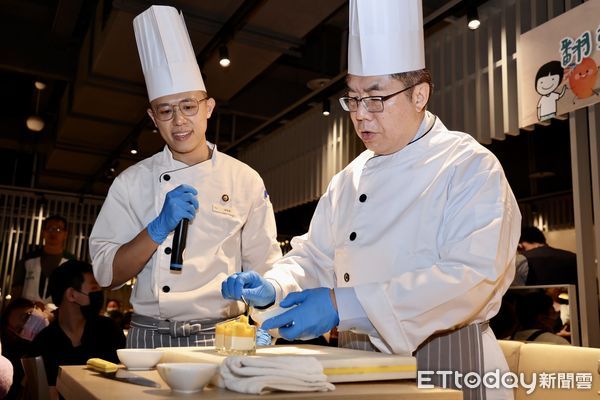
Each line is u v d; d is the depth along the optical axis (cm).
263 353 121
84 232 925
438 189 138
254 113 676
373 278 139
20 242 875
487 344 138
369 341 142
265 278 150
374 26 139
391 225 141
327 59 588
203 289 171
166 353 130
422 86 142
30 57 625
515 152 625
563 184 670
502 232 126
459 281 117
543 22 329
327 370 104
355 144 504
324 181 550
